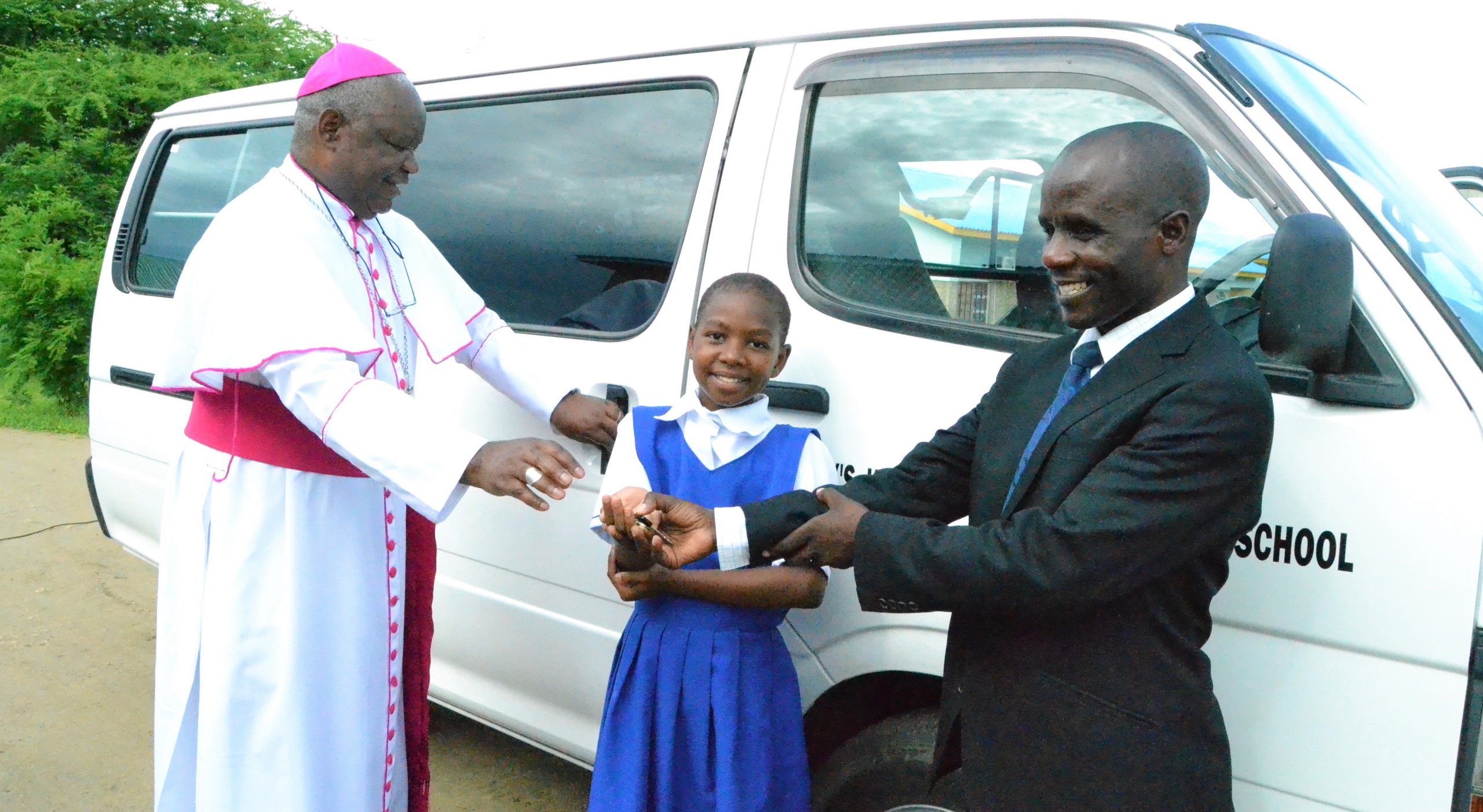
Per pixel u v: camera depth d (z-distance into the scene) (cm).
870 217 215
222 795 204
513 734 280
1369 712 155
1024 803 148
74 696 367
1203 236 180
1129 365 143
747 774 189
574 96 267
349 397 190
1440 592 149
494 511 265
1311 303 143
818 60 226
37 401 905
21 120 1041
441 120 296
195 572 210
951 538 145
